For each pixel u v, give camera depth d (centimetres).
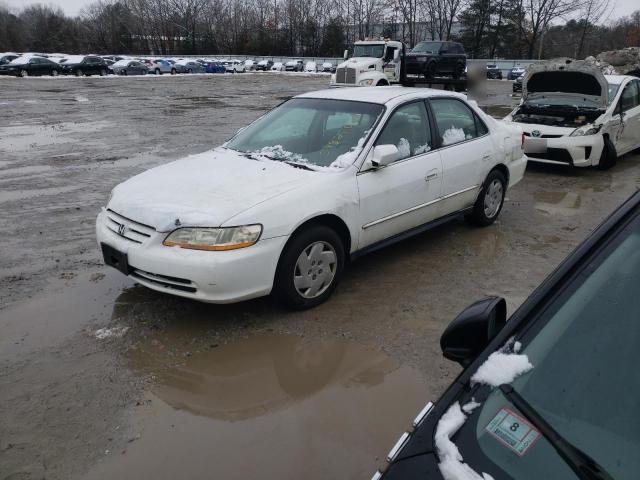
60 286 452
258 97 2517
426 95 519
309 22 7244
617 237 168
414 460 139
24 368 334
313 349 358
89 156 1030
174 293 366
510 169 615
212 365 339
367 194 434
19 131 1354
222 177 418
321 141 471
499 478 129
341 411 297
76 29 8312
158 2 7712
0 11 8950
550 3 6025
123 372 331
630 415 137
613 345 150
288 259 385
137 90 2875
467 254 532
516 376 149
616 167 971
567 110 923
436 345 364
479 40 6419
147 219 370
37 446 270
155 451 266
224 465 257
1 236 575
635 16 6738
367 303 425
